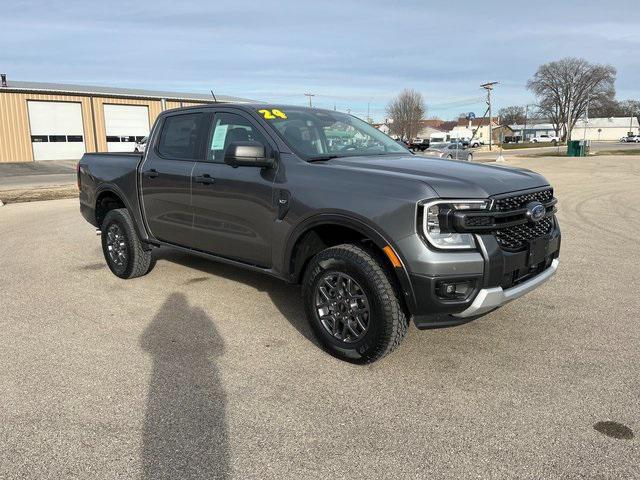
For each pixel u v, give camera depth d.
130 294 5.51
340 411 3.19
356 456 2.76
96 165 6.23
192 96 45.38
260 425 3.05
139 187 5.56
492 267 3.41
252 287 5.70
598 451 2.77
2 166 31.58
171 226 5.26
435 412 3.17
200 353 4.03
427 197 3.36
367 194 3.60
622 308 5.02
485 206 3.41
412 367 3.77
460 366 3.78
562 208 12.16
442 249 3.35
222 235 4.71
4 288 5.79
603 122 118.88
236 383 3.55
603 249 7.68
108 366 3.81
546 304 5.13
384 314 3.53
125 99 38.53
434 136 96.44
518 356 3.94
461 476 2.59
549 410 3.18
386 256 3.55
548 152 53.00
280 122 4.50
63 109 35.88
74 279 6.14
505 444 2.84
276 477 2.60
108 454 2.78
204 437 2.93
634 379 3.57
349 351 3.77
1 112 33.38
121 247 5.97
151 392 3.43
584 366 3.78
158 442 2.88
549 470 2.62
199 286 5.76
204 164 4.85
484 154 51.31
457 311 3.43
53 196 16.44
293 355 3.98
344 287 3.80
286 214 4.07
